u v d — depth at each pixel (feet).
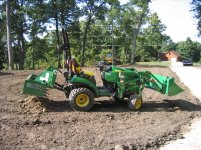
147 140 28.12
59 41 136.15
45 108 36.40
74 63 37.65
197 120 35.78
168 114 37.65
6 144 26.09
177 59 377.50
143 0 164.96
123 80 38.99
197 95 51.80
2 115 33.73
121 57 257.34
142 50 285.02
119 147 25.81
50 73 37.47
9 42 98.07
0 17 123.65
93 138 28.14
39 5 121.39
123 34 196.75
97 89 38.29
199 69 104.32
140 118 35.37
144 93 50.78
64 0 122.72
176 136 29.91
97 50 221.87
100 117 34.88
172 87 41.39
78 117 34.40
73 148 25.71
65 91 38.52
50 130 29.86
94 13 134.92
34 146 25.86
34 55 160.45
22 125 30.81
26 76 65.82
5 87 50.34
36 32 126.93
